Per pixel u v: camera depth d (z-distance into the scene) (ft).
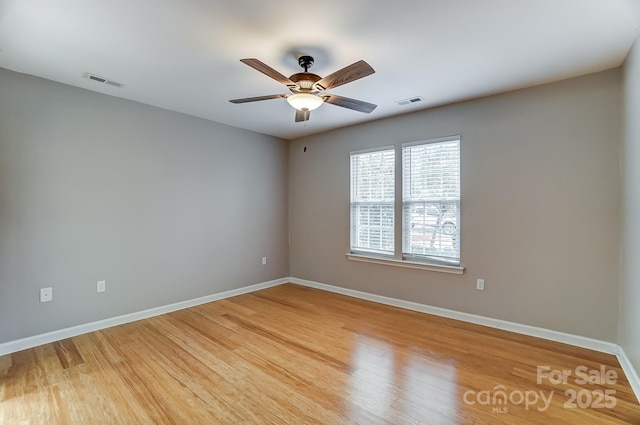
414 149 12.16
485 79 9.03
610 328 8.43
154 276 11.59
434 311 11.59
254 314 11.69
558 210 9.17
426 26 6.40
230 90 9.95
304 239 16.20
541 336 9.44
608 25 6.32
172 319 11.18
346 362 8.00
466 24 6.33
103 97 10.25
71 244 9.65
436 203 11.60
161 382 7.09
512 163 9.91
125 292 10.82
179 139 12.24
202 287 13.08
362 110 8.68
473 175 10.67
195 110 11.96
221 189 13.75
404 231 12.44
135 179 11.04
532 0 5.57
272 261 16.07
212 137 13.35
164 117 11.77
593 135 8.63
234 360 8.11
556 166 9.18
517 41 6.98
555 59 7.81
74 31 6.61
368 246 13.66
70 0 5.56
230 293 14.10
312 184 15.75
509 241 10.00
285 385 6.97
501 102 10.08
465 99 10.67
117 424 5.73
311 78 7.25
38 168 9.03
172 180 12.07
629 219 7.36
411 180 12.26
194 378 7.25
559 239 9.16
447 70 8.46
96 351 8.61
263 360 8.11
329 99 8.00
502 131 10.07
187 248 12.56
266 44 7.13
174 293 12.16
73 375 7.38
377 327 10.36
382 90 9.87
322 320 11.03
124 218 10.78
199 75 8.82
